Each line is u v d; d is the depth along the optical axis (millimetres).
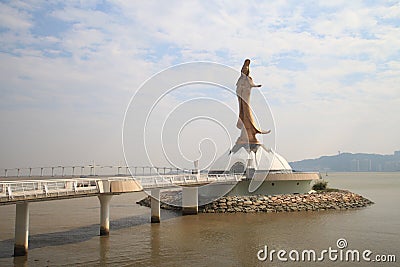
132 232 38406
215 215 50750
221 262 27734
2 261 27188
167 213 53125
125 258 28484
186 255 29516
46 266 26219
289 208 54719
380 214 51875
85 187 31844
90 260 27828
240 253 30219
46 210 57406
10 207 62031
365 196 88062
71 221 45562
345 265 27297
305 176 60781
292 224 43375
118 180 35438
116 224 43594
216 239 35125
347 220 46375
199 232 38500
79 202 71688
